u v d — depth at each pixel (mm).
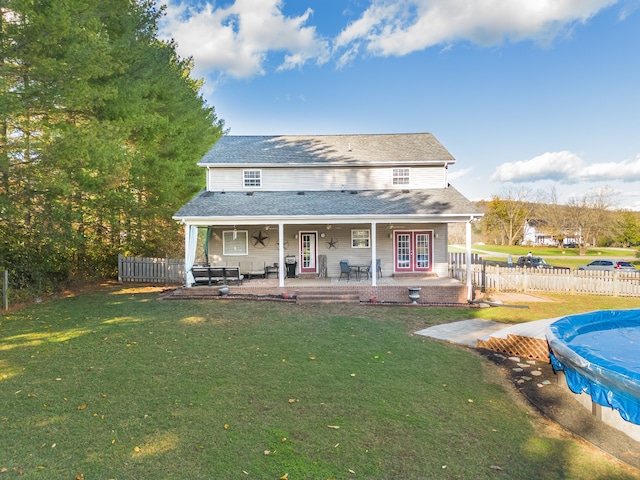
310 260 19000
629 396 4992
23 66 12234
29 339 9078
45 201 13141
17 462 4195
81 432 4887
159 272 18984
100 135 13633
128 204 18375
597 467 4551
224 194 18391
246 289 15672
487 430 5309
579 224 54281
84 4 12648
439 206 16422
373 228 15664
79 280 17656
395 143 20844
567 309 14227
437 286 15719
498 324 11664
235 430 5027
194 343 8938
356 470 4234
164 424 5145
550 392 6832
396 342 9500
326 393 6305
